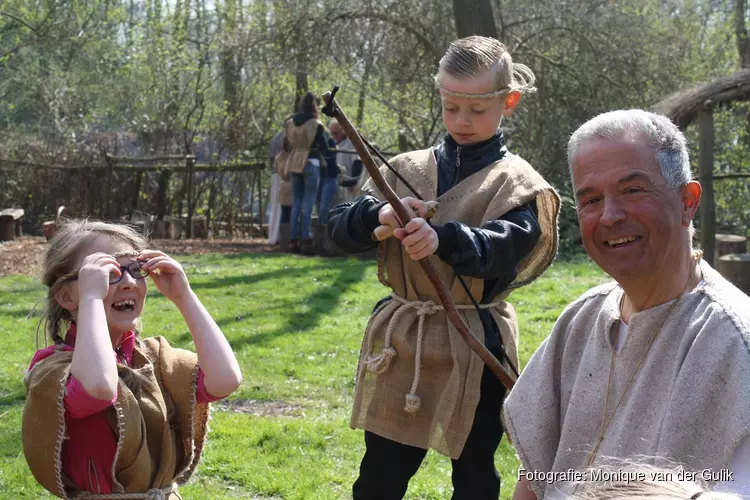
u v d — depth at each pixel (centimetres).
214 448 518
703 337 187
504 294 327
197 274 1102
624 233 195
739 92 1093
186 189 1589
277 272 1112
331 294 985
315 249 1281
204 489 468
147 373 260
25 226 1647
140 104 2367
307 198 1271
